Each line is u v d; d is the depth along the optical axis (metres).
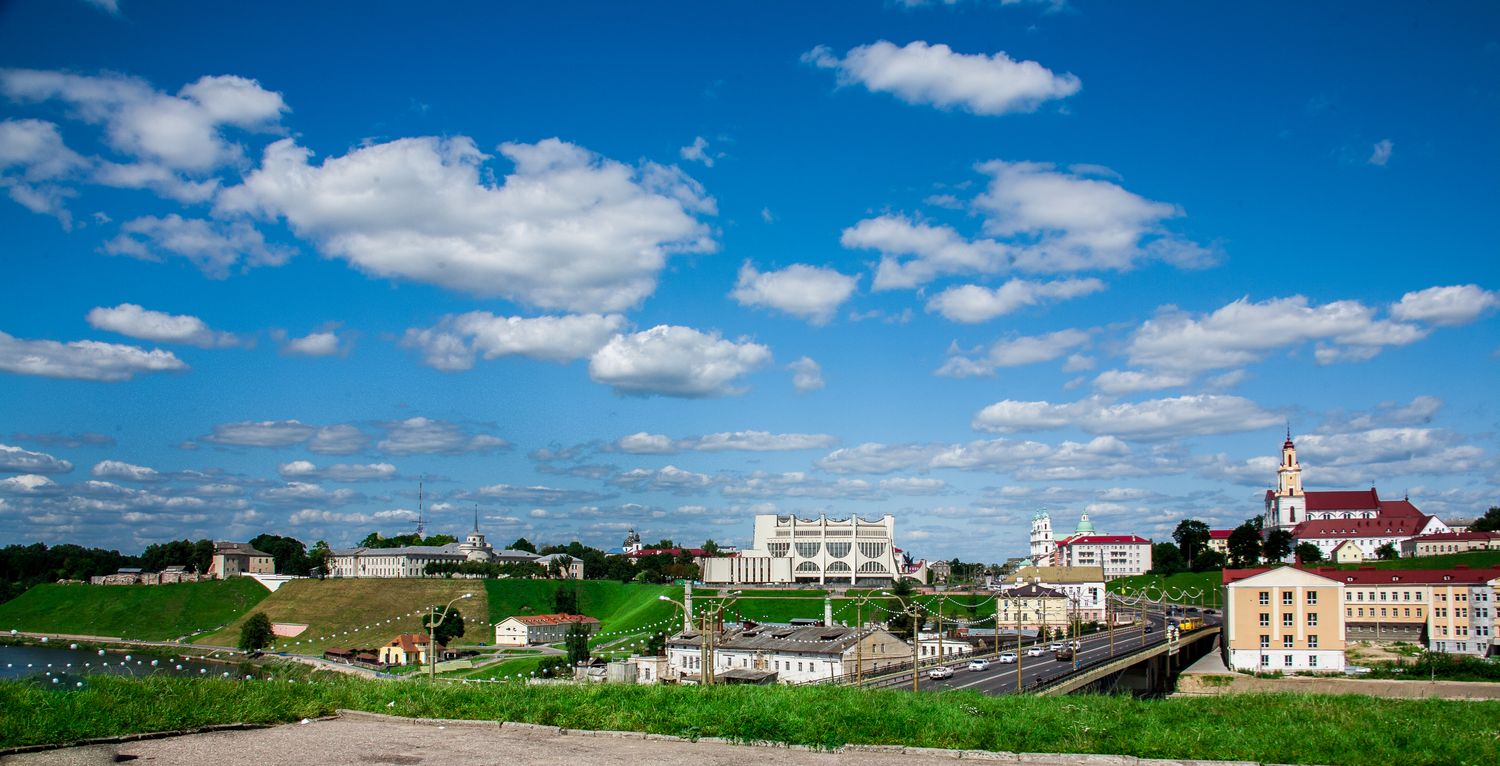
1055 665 148.88
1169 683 175.38
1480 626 199.00
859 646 119.44
